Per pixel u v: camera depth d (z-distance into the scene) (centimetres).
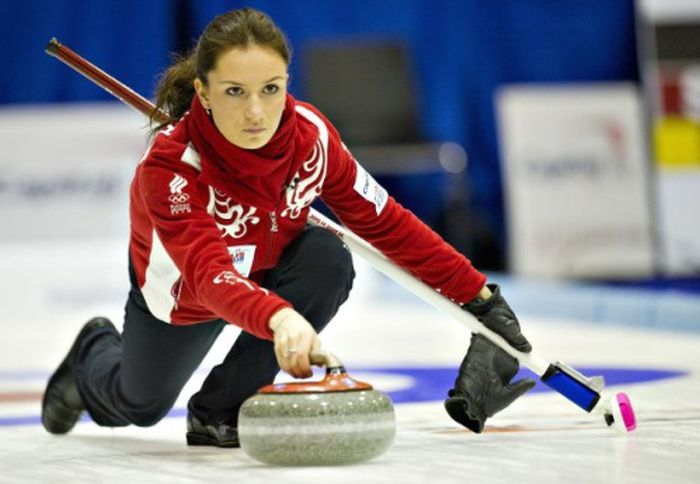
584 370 1409
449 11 3194
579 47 3209
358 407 667
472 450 767
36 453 836
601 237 2948
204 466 732
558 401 1073
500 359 818
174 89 816
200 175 738
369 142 2897
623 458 719
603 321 2427
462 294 828
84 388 931
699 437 812
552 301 2584
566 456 732
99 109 2844
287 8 3134
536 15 3203
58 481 695
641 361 1541
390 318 2577
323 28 3150
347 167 803
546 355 1677
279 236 799
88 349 938
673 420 906
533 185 2928
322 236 817
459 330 2238
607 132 2950
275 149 740
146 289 808
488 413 812
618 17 3206
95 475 714
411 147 2895
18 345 2128
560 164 2939
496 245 2936
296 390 674
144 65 3050
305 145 764
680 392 1119
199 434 841
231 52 698
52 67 3030
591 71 3216
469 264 832
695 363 1491
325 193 812
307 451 665
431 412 1020
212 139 730
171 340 838
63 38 3034
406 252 827
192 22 3077
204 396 832
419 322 2461
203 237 714
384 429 674
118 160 2644
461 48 3198
